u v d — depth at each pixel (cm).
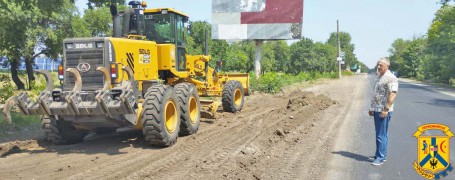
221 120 1147
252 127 1021
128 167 643
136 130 998
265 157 714
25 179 580
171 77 1045
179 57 1043
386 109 647
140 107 776
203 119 1155
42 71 748
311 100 1647
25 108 734
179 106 850
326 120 1157
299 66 6869
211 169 626
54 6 1093
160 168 635
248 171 623
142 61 866
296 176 604
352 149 784
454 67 4047
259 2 2588
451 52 4003
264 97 1906
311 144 828
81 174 603
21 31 1320
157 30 1003
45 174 605
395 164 674
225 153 733
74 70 750
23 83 2888
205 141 851
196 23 3478
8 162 682
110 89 724
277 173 619
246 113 1309
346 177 602
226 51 3716
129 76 748
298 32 2572
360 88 2795
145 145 818
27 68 2866
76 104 713
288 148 790
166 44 965
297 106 1455
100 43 766
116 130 998
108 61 759
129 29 916
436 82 4922
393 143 844
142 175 597
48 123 803
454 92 2712
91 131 912
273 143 834
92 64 771
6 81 1564
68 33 2770
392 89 643
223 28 2631
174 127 820
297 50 6881
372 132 966
